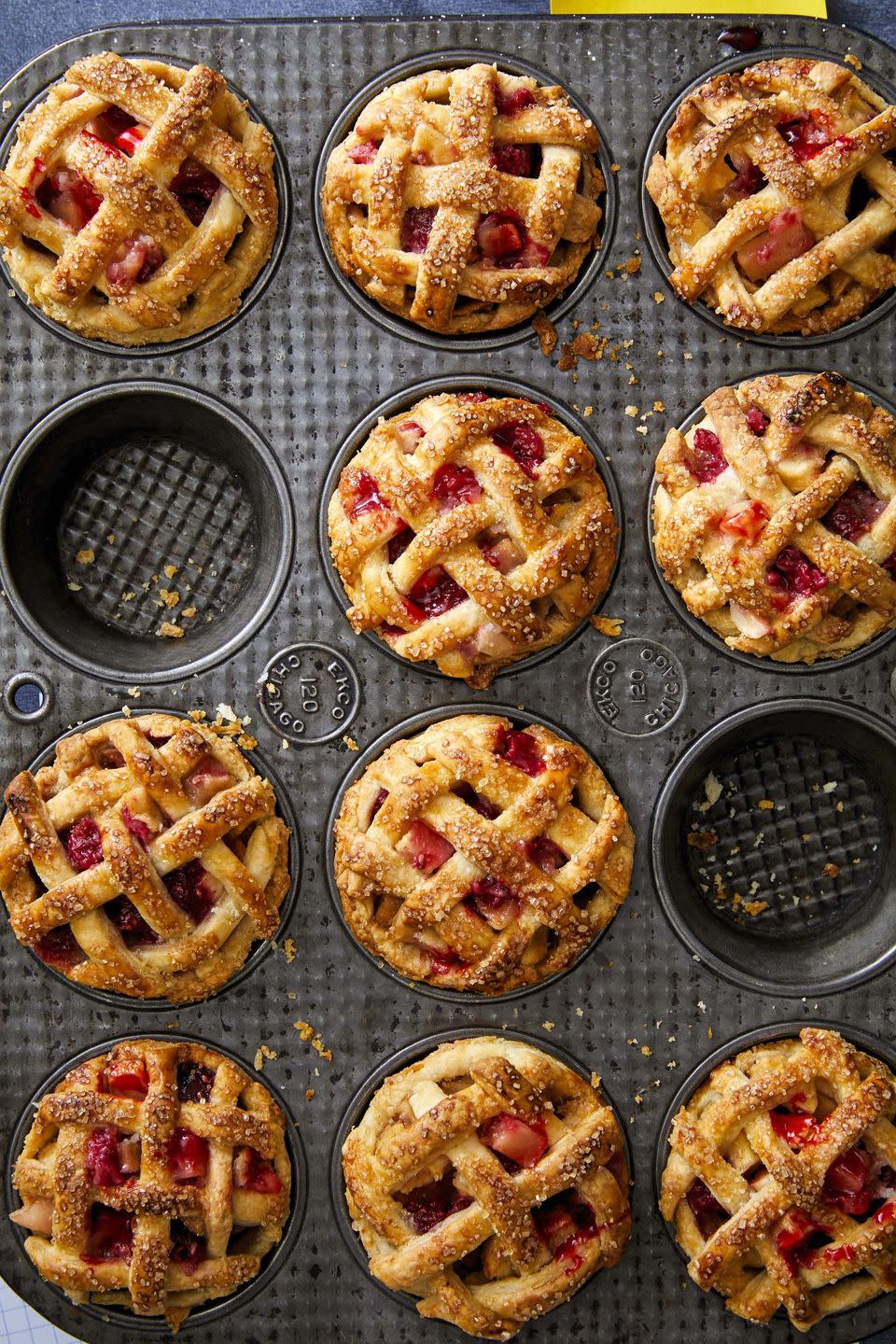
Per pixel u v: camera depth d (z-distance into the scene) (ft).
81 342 1.59
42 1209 1.55
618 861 1.57
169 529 1.67
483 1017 1.60
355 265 1.57
